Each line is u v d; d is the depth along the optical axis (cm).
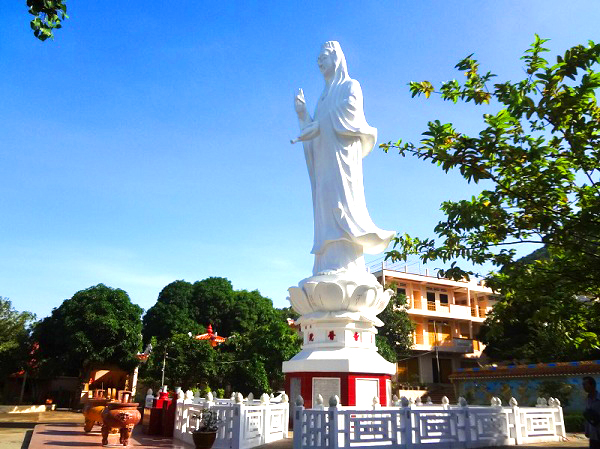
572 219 1170
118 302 4509
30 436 1856
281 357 4191
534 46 1158
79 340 4222
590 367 2733
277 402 2070
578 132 1159
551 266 1385
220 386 4312
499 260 1346
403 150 1316
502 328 1545
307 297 2191
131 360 4394
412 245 1550
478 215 1291
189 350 4212
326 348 2117
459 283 5719
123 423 1538
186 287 5975
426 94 1375
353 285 2134
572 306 1348
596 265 1228
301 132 2508
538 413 1856
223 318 5975
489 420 1664
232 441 1483
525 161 1213
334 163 2384
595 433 1133
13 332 4447
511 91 1155
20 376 4831
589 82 1070
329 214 2347
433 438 1484
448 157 1209
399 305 4816
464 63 1306
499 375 3164
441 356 5438
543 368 2956
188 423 1683
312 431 1352
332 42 2662
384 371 2094
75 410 4366
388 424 1415
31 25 832
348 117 2397
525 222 1274
